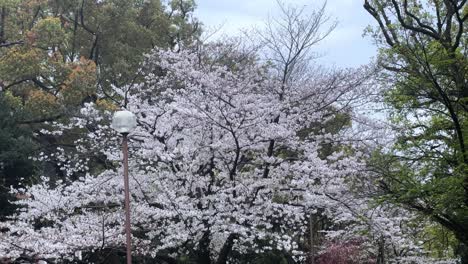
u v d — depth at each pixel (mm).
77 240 12703
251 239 13258
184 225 13109
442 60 13289
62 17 23016
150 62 18391
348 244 20844
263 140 13602
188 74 14359
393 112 14594
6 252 12781
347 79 14961
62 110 19406
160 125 13547
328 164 14773
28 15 21906
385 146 14867
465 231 13555
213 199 13055
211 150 13820
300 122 14852
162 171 13695
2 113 19047
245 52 20984
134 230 13727
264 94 14680
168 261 14820
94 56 23203
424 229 17047
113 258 14609
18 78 20125
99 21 22234
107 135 14438
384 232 15133
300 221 14305
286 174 13797
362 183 14555
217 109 13047
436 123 14148
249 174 14336
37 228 15289
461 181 12516
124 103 14523
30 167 18344
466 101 13797
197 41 20234
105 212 13781
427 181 13562
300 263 17797
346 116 15742
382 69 15156
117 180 13484
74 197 13633
